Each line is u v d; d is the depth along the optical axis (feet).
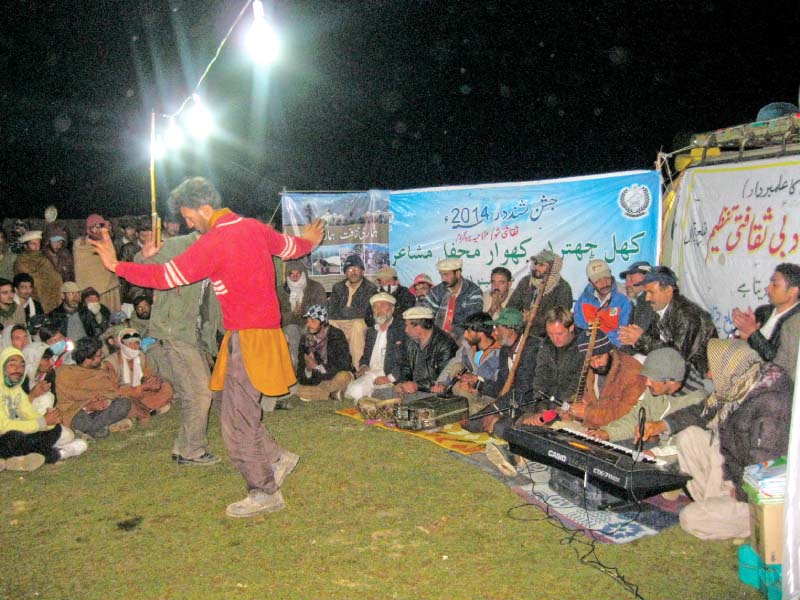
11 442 17.63
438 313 26.04
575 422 16.61
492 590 11.56
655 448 14.76
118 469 17.70
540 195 25.27
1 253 28.32
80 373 20.42
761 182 18.54
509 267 26.35
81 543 13.67
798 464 10.03
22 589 12.01
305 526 14.14
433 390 21.85
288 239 15.20
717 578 11.74
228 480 16.76
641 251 22.94
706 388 16.72
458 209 27.66
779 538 10.89
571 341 17.94
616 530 13.58
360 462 17.74
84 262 28.53
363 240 29.86
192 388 17.47
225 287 13.87
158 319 17.17
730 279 19.52
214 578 12.19
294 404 23.91
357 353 26.78
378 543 13.33
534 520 14.14
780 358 15.79
